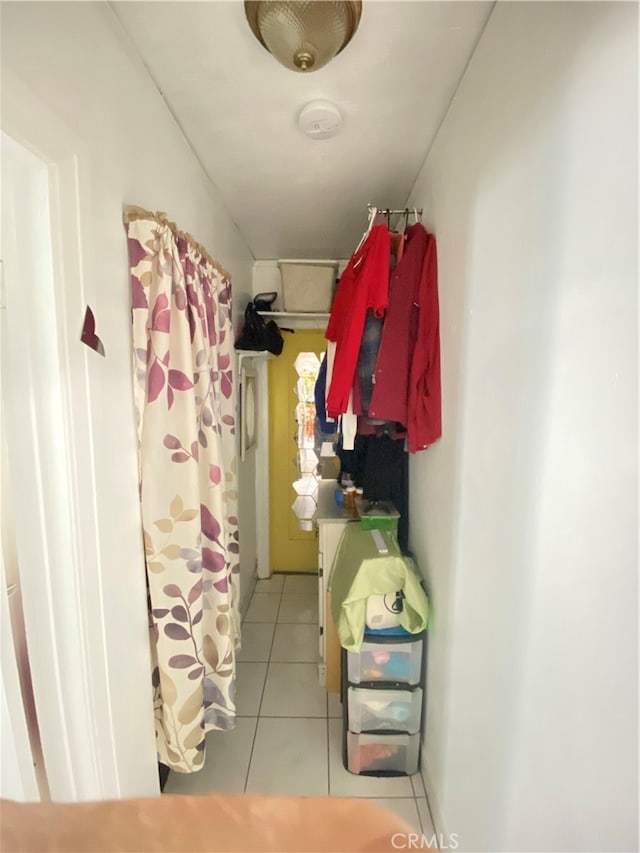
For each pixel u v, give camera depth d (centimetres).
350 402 171
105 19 98
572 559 71
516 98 90
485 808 106
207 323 155
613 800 61
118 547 108
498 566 99
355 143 157
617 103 60
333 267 290
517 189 90
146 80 120
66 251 85
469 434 118
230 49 112
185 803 46
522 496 88
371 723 166
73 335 87
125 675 111
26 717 96
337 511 223
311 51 96
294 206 214
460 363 126
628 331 58
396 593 159
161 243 117
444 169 142
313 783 165
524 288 87
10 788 92
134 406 116
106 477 103
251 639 259
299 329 321
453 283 133
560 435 75
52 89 80
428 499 165
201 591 135
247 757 176
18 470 86
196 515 131
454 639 131
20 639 95
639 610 56
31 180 81
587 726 67
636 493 57
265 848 42
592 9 65
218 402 168
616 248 60
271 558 343
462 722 123
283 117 142
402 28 105
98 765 97
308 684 220
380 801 158
